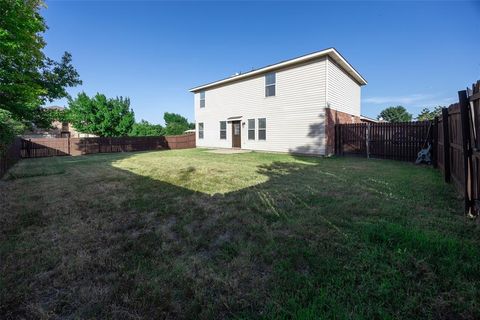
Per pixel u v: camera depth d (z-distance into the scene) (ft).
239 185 17.12
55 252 7.93
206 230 9.52
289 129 42.01
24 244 8.54
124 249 8.13
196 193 15.20
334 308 5.10
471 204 10.43
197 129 62.90
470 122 10.60
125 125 71.92
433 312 4.99
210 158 35.81
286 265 6.78
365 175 20.30
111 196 14.93
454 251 7.18
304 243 8.11
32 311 5.30
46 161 37.37
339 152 39.78
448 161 16.76
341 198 13.21
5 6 18.71
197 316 5.05
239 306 5.32
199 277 6.43
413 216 10.30
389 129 33.63
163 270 6.81
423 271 6.33
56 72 29.45
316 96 38.09
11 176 22.70
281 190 15.34
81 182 19.51
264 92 45.75
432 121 27.50
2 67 21.85
